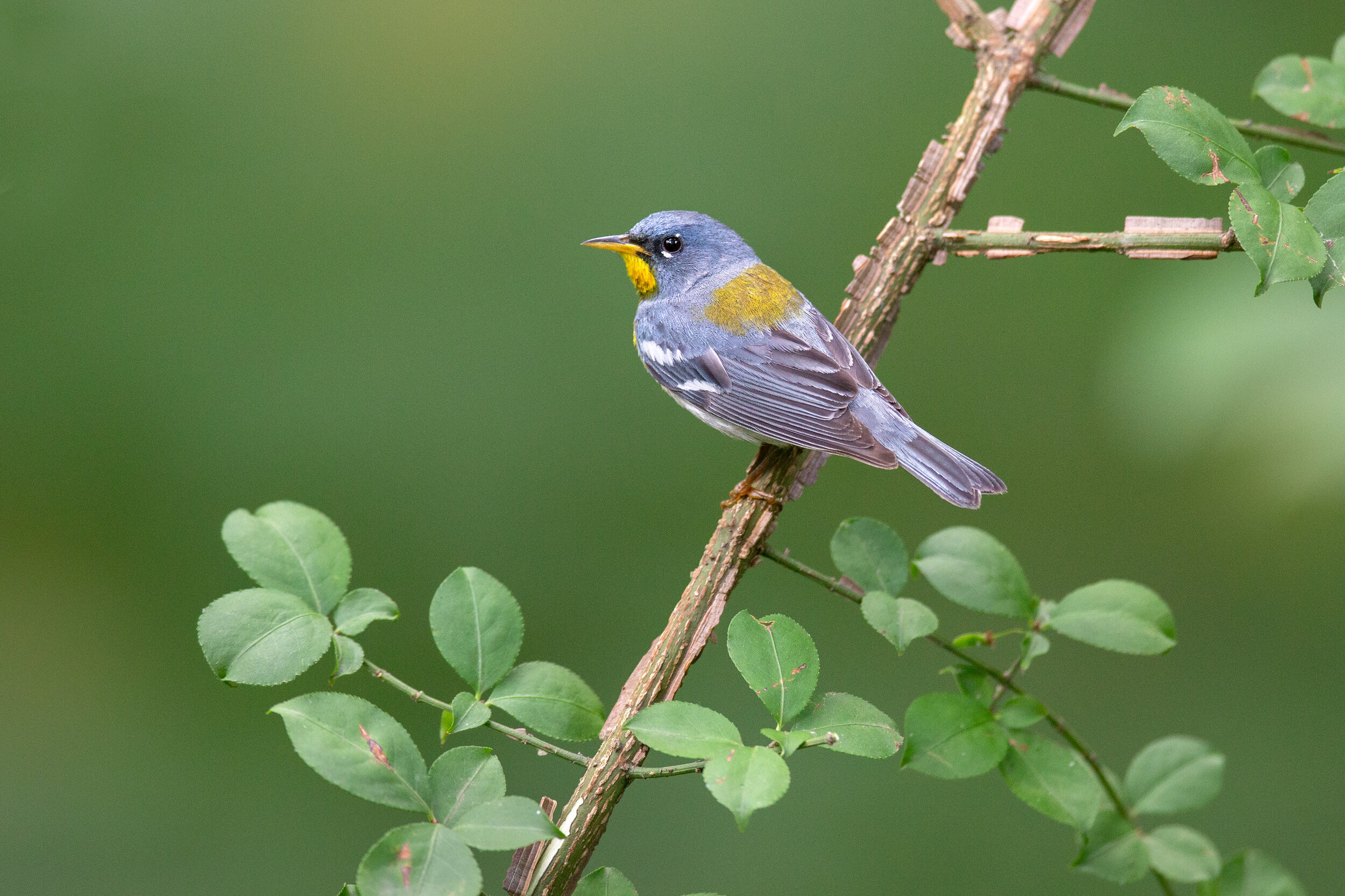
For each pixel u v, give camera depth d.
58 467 10.10
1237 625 9.86
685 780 9.36
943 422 10.91
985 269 11.16
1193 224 5.75
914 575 5.03
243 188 10.88
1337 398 5.17
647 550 10.28
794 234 10.94
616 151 11.23
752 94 11.40
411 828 3.89
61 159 10.28
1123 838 4.40
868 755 4.25
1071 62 11.12
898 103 11.27
